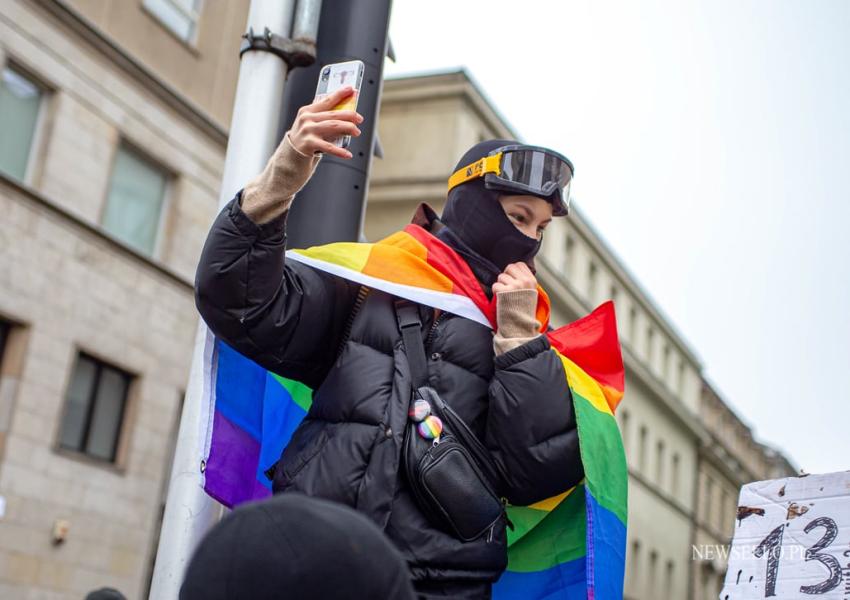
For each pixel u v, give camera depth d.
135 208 17.53
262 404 2.61
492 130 29.72
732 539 2.38
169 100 17.95
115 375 16.88
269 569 1.13
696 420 44.00
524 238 2.65
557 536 2.61
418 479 2.26
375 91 3.54
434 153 28.06
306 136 2.21
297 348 2.44
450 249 2.60
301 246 3.41
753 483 2.40
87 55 16.53
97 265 16.36
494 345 2.48
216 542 1.17
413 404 2.34
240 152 3.18
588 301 35.22
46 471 15.36
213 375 2.42
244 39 3.29
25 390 15.16
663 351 42.41
